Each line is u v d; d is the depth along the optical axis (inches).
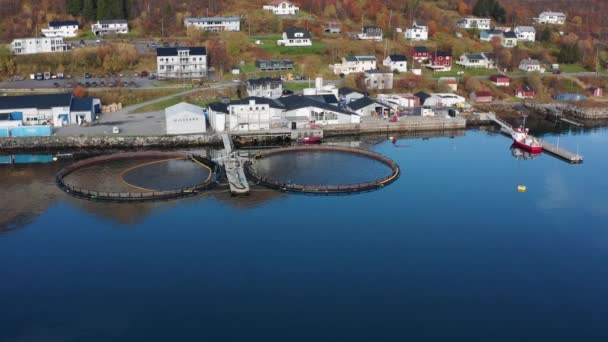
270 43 7455.7
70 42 7007.9
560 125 5679.1
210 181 3617.1
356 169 4005.9
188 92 5634.8
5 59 6156.5
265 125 4768.7
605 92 7017.7
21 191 3503.9
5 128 4404.5
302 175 3848.4
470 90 6481.3
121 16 7775.6
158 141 4466.0
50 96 4877.0
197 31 7391.7
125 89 5605.3
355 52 7283.5
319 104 4982.8
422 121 5196.9
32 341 2084.2
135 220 3080.7
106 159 4101.9
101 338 2103.8
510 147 4746.6
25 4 7824.8
